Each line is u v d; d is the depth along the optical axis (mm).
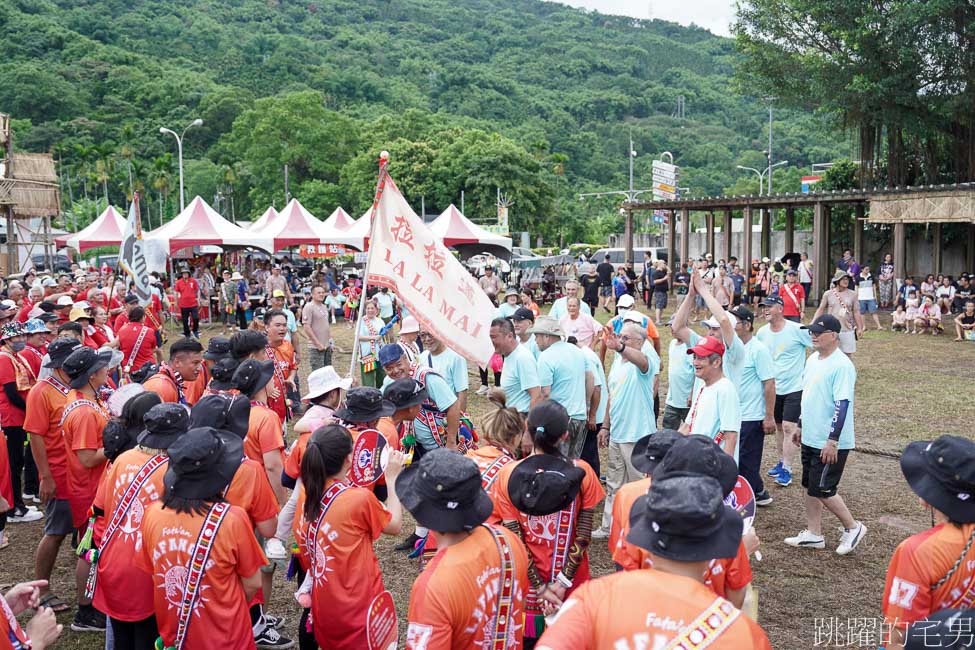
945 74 26859
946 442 3160
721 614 2250
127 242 12375
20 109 104312
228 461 3795
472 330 7535
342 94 137625
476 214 73688
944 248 31547
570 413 6848
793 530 7238
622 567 3533
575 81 195375
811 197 27953
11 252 29891
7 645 2789
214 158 100438
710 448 3139
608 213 105375
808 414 6562
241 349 6730
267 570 5227
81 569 5332
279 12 189500
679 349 7836
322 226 27266
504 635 3209
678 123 169750
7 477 6660
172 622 3693
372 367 11727
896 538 7000
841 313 11234
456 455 3197
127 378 9227
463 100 150000
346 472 4141
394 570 6449
